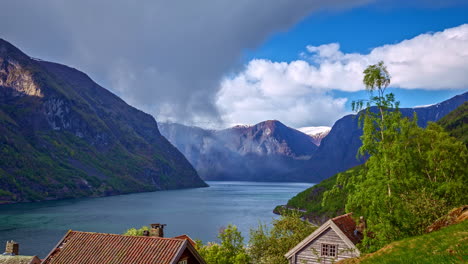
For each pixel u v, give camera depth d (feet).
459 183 135.85
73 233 122.93
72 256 111.65
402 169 115.34
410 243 85.40
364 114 122.21
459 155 154.51
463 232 78.79
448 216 101.60
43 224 488.85
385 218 109.19
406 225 108.58
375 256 87.45
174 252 105.50
